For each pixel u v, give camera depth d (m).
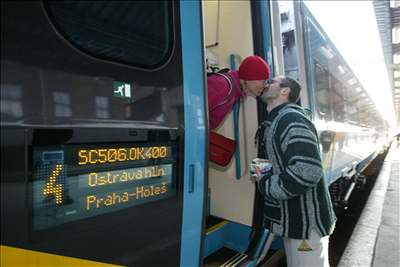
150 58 1.67
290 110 2.24
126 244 1.56
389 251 4.64
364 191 9.48
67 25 1.36
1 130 1.15
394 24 11.19
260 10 2.94
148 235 1.66
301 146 2.10
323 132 4.69
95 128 1.42
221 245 3.09
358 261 4.37
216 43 3.18
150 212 1.66
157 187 1.68
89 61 1.42
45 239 1.28
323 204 2.29
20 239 1.20
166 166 1.72
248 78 2.43
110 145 1.48
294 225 2.24
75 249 1.37
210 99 2.48
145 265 1.64
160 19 1.74
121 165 1.53
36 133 1.24
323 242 2.35
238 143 3.03
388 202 7.50
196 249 1.91
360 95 9.60
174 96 1.77
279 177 2.15
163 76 1.72
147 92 1.64
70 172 1.35
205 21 3.24
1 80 1.16
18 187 1.19
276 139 2.23
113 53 1.51
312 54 4.27
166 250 1.75
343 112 6.62
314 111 4.18
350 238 5.27
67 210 1.34
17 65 1.20
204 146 1.92
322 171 2.14
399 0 9.59
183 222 1.83
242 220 3.07
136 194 1.59
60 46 1.33
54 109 1.29
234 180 3.12
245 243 3.05
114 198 1.51
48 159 1.28
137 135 1.58
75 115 1.36
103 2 1.49
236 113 2.99
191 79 1.86
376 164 16.62
